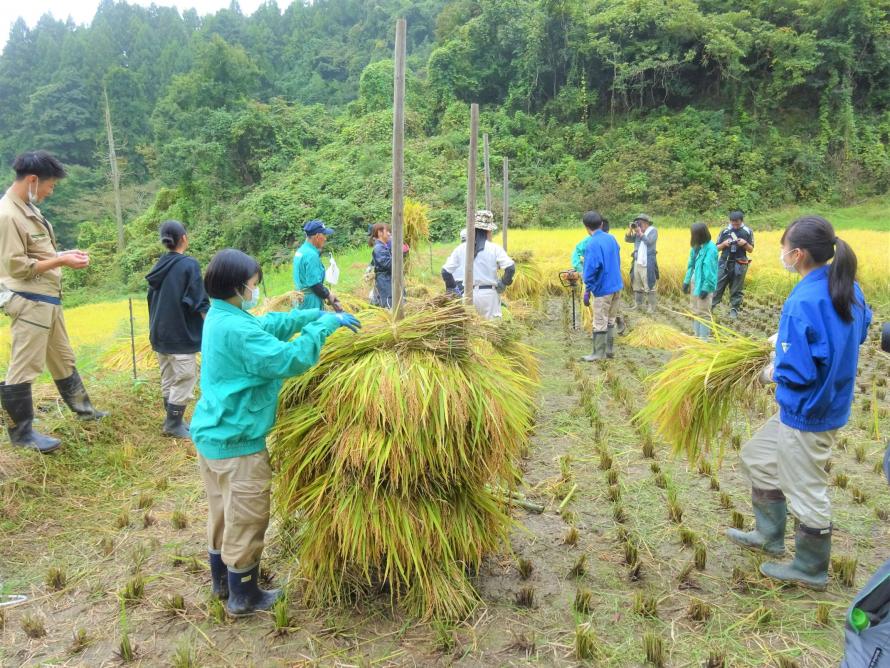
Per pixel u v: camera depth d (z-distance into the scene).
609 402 6.26
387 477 2.79
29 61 72.88
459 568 3.06
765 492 3.39
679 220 35.19
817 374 2.86
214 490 2.87
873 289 12.62
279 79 71.75
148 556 3.56
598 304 7.82
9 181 55.19
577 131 42.38
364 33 73.94
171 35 85.81
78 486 4.36
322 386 2.85
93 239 42.03
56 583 3.29
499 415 2.89
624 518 3.92
